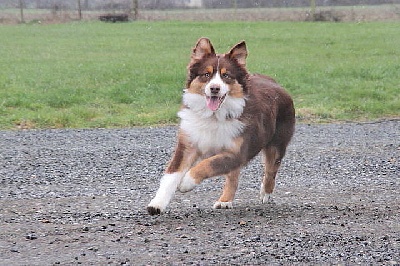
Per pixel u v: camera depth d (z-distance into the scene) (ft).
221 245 25.53
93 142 50.39
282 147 33.78
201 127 29.50
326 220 29.50
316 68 92.43
